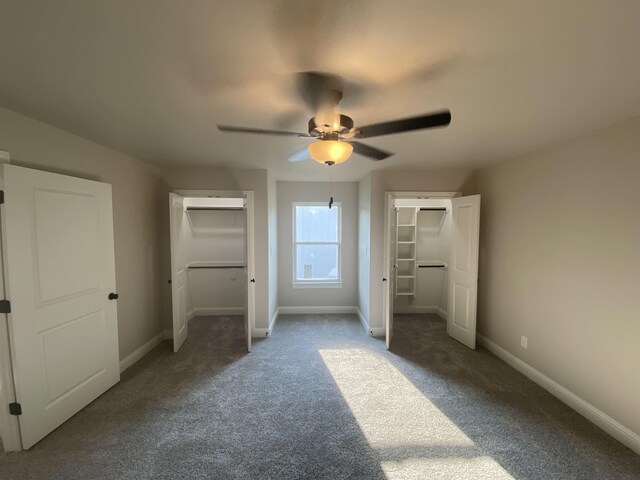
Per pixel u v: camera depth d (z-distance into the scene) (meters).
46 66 1.41
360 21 1.08
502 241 3.40
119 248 3.09
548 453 1.98
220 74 1.47
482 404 2.53
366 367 3.19
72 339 2.34
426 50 1.26
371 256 4.11
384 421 2.30
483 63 1.37
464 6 1.00
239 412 2.41
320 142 1.68
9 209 1.89
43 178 2.11
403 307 5.21
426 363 3.29
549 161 2.73
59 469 1.83
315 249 5.18
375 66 1.40
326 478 1.78
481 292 3.80
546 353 2.77
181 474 1.80
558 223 2.63
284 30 1.13
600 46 1.22
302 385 2.82
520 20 1.07
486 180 3.72
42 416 2.09
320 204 5.04
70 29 1.13
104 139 2.60
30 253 2.02
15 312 1.93
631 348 2.05
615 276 2.15
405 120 1.57
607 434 2.17
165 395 2.65
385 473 1.82
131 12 1.03
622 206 2.10
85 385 2.46
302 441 2.08
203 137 2.53
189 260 4.96
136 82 1.57
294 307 5.12
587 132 2.34
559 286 2.62
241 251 5.09
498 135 2.43
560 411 2.43
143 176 3.50
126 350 3.20
